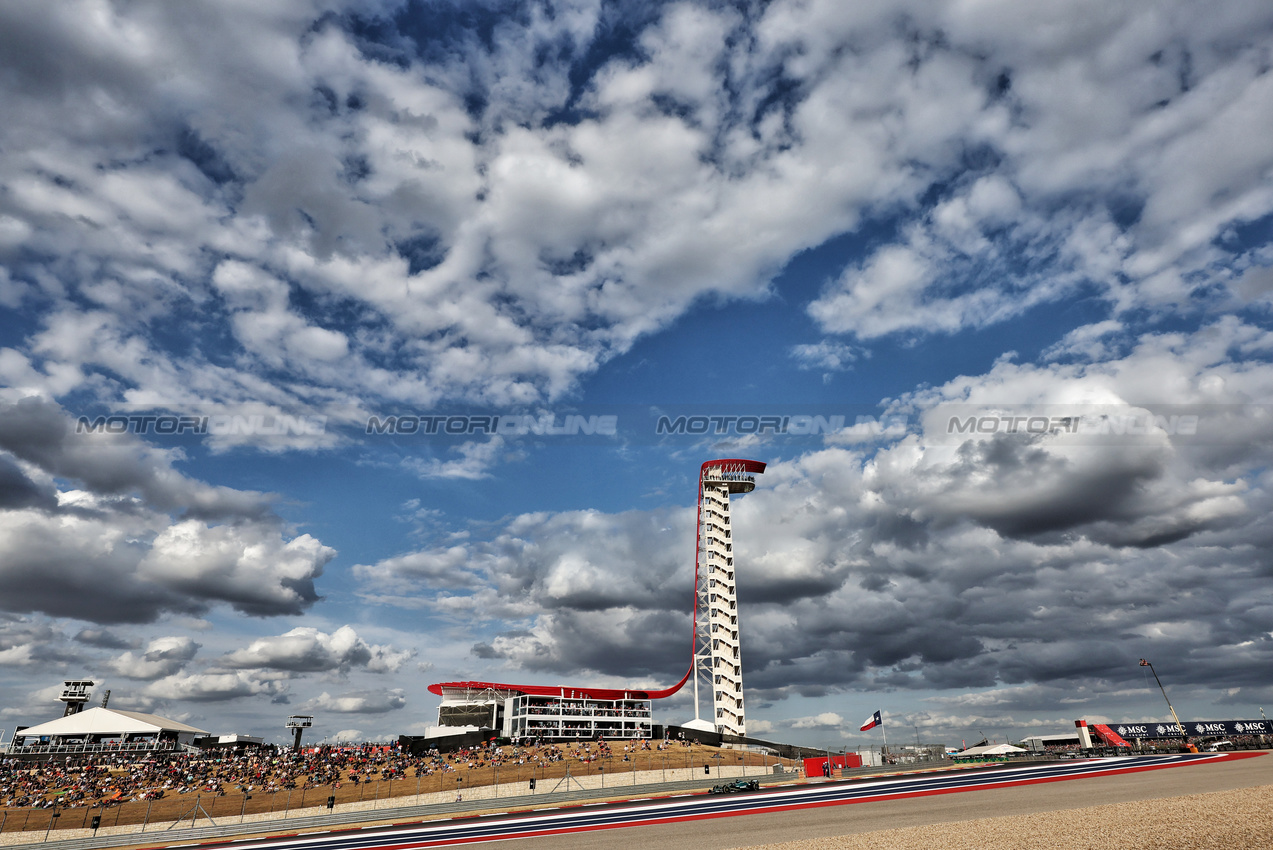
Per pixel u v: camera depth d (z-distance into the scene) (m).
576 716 134.62
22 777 102.25
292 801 88.44
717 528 148.50
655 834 39.56
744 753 119.81
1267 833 23.52
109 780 100.00
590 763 102.44
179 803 87.75
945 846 25.69
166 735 144.75
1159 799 34.03
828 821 39.00
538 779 92.25
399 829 60.12
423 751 122.69
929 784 59.47
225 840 64.81
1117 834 25.16
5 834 79.06
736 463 153.38
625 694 139.75
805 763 89.06
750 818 44.72
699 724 139.25
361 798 88.31
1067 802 38.03
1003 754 105.50
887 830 31.94
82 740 135.50
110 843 73.81
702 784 87.44
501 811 72.88
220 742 150.88
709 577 145.38
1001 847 24.62
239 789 94.00
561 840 40.75
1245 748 94.12
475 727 130.12
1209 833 24.11
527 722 130.50
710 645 141.38
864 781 73.00
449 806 80.56
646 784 88.88
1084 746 112.44
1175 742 105.50
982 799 43.53
